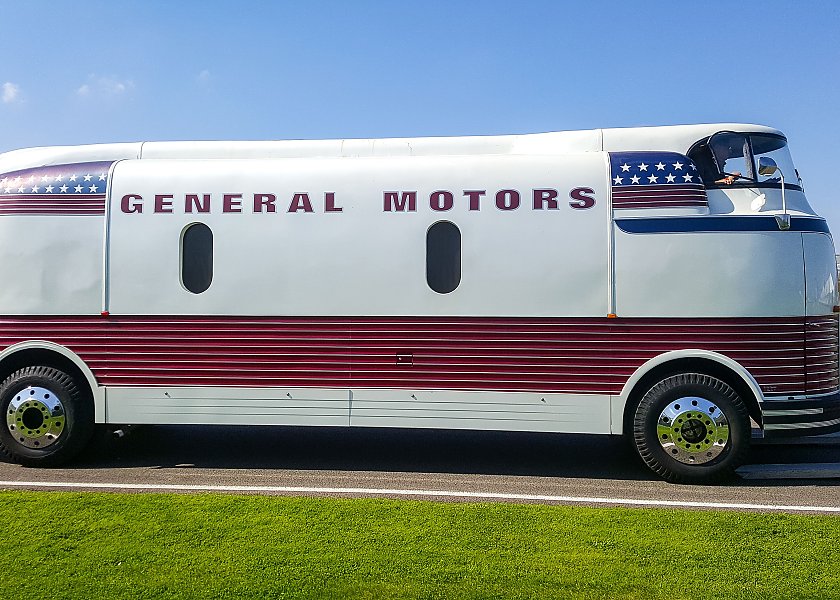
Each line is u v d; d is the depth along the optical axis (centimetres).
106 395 696
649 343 642
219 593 392
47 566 428
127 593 392
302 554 446
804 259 642
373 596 389
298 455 755
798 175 695
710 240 639
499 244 659
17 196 711
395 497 595
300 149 719
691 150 681
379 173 681
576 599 387
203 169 700
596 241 650
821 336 646
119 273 695
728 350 635
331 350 676
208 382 688
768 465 690
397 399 669
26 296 703
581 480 659
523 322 655
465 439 830
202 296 688
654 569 425
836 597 390
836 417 644
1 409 700
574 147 695
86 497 570
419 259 668
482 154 700
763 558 443
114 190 702
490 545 463
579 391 650
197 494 589
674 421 640
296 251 680
